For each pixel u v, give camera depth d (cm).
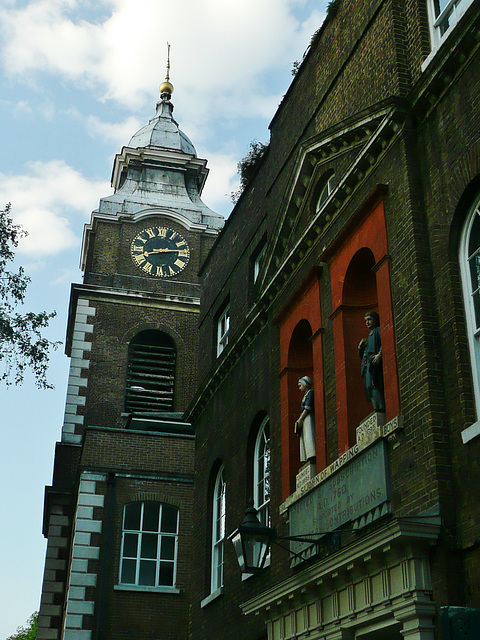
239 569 1778
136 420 3141
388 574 1109
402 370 1186
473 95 1165
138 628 2580
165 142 4475
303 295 1587
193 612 2066
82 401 3516
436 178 1222
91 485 2725
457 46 1195
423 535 1031
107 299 3762
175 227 4062
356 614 1176
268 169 2027
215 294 2377
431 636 1023
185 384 3678
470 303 1120
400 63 1367
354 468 1262
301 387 1546
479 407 1063
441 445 1082
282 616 1416
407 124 1301
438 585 1028
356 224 1388
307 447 1473
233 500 1902
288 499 1496
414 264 1202
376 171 1374
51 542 3161
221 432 2072
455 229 1162
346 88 1573
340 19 1645
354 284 1427
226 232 2362
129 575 2648
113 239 3972
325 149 1582
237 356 2019
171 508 2770
